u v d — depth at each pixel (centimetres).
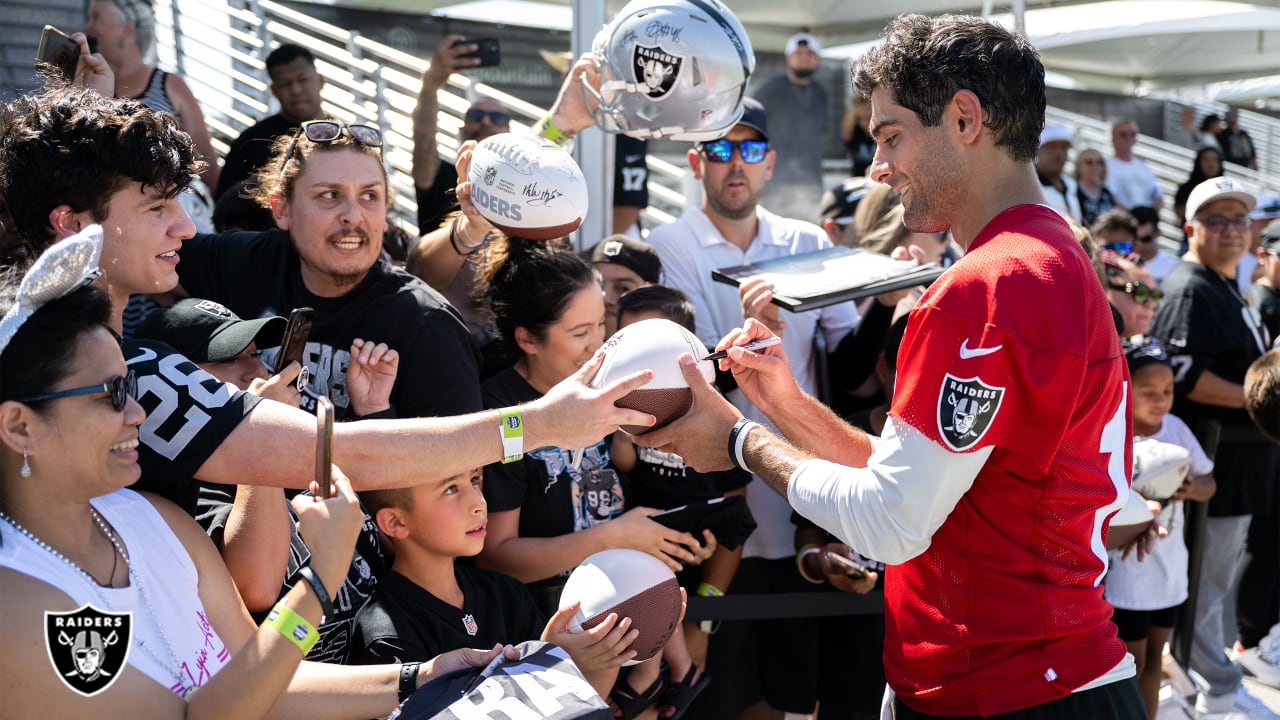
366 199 253
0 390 149
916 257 376
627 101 276
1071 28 650
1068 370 180
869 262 317
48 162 184
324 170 249
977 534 194
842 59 605
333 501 167
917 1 596
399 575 236
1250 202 475
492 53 404
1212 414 459
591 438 195
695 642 326
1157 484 369
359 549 247
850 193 504
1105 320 191
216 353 210
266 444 175
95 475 156
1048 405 181
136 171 189
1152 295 426
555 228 271
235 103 453
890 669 215
